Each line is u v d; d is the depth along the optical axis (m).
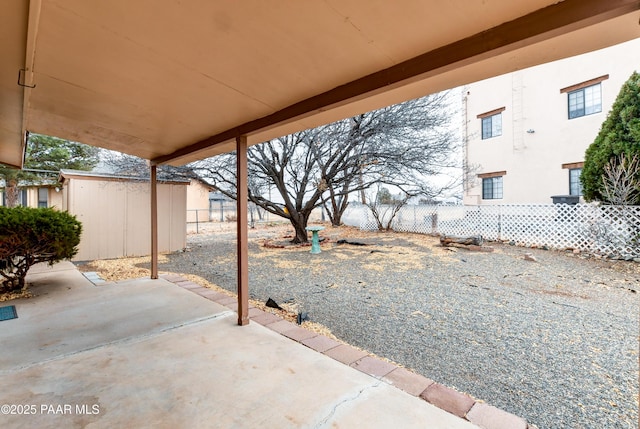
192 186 18.55
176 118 2.96
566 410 1.90
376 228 12.27
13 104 2.93
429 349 2.71
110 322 3.23
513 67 1.81
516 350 2.66
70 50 1.92
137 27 1.66
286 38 1.68
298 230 9.22
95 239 7.06
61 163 12.15
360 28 1.54
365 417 1.79
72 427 1.71
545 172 9.08
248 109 2.66
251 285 4.82
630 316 3.36
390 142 7.40
